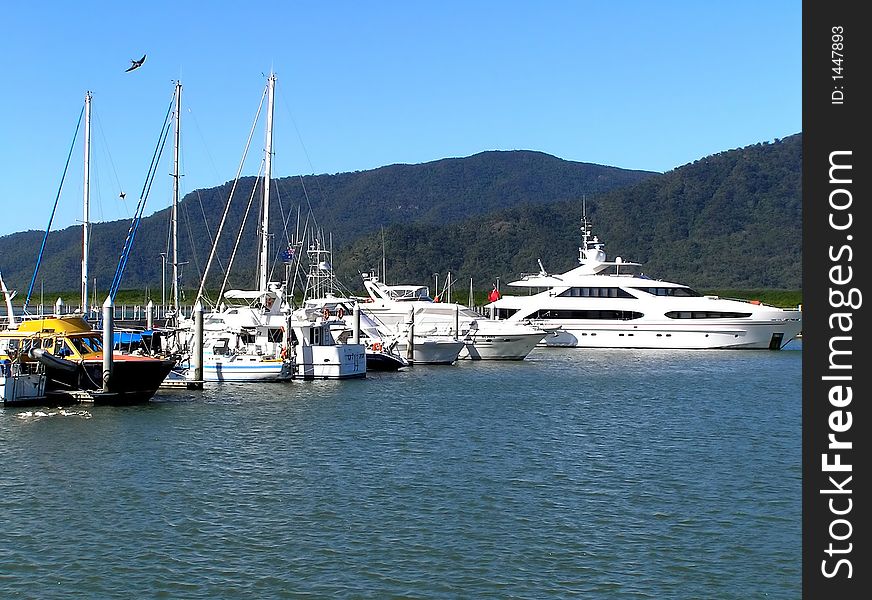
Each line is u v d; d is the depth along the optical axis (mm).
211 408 50750
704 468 37500
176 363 58781
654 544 27812
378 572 25250
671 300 98125
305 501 31875
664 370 77750
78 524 29047
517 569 25594
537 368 78812
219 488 33500
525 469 37031
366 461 38125
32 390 49812
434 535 28312
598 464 38125
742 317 97250
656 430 46406
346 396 56969
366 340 78438
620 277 99938
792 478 35812
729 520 30234
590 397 59156
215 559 26141
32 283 80062
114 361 50219
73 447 39812
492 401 56219
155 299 164500
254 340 65688
